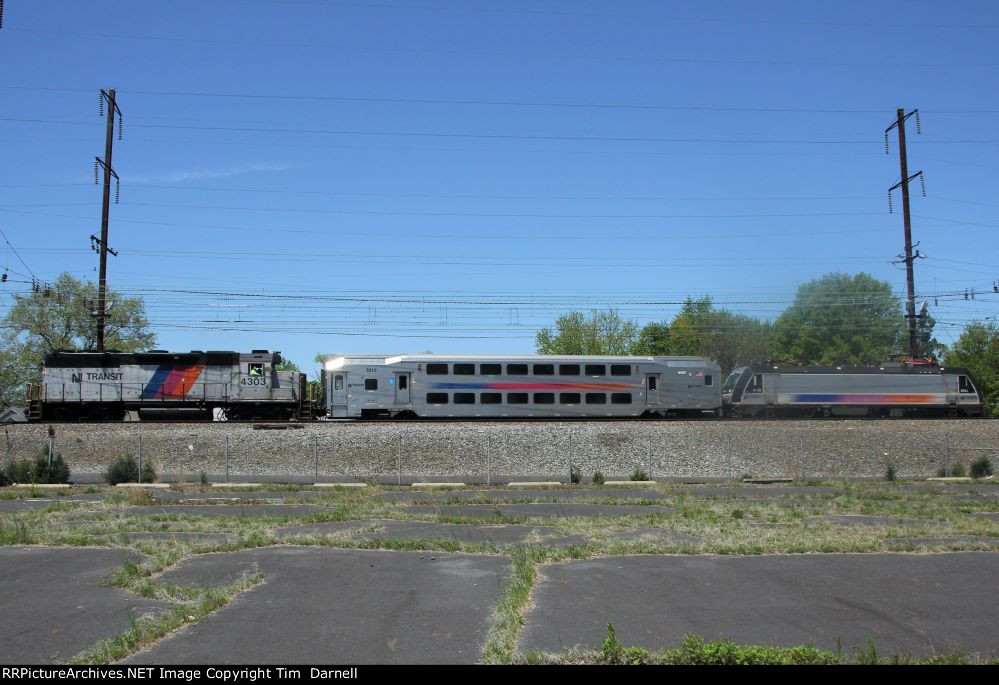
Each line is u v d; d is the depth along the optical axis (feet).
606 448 108.47
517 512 63.57
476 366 135.23
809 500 73.51
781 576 38.04
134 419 135.54
